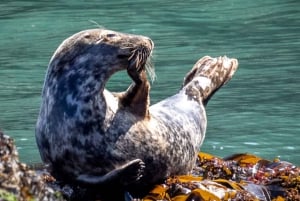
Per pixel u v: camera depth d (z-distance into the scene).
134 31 47.22
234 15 51.53
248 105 33.03
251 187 19.56
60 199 13.89
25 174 13.63
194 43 44.53
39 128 18.86
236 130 29.94
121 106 19.05
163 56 41.66
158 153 19.23
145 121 19.33
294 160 26.91
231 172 21.08
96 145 18.30
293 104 33.06
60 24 49.38
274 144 28.53
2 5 55.66
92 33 18.95
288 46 43.44
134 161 17.72
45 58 41.88
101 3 55.31
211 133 29.67
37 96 34.97
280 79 37.00
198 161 22.00
